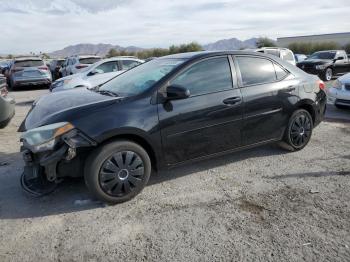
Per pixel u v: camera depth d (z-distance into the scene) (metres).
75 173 3.69
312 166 4.79
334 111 8.77
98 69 11.18
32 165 3.75
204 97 4.19
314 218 3.42
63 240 3.14
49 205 3.80
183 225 3.34
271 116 4.84
